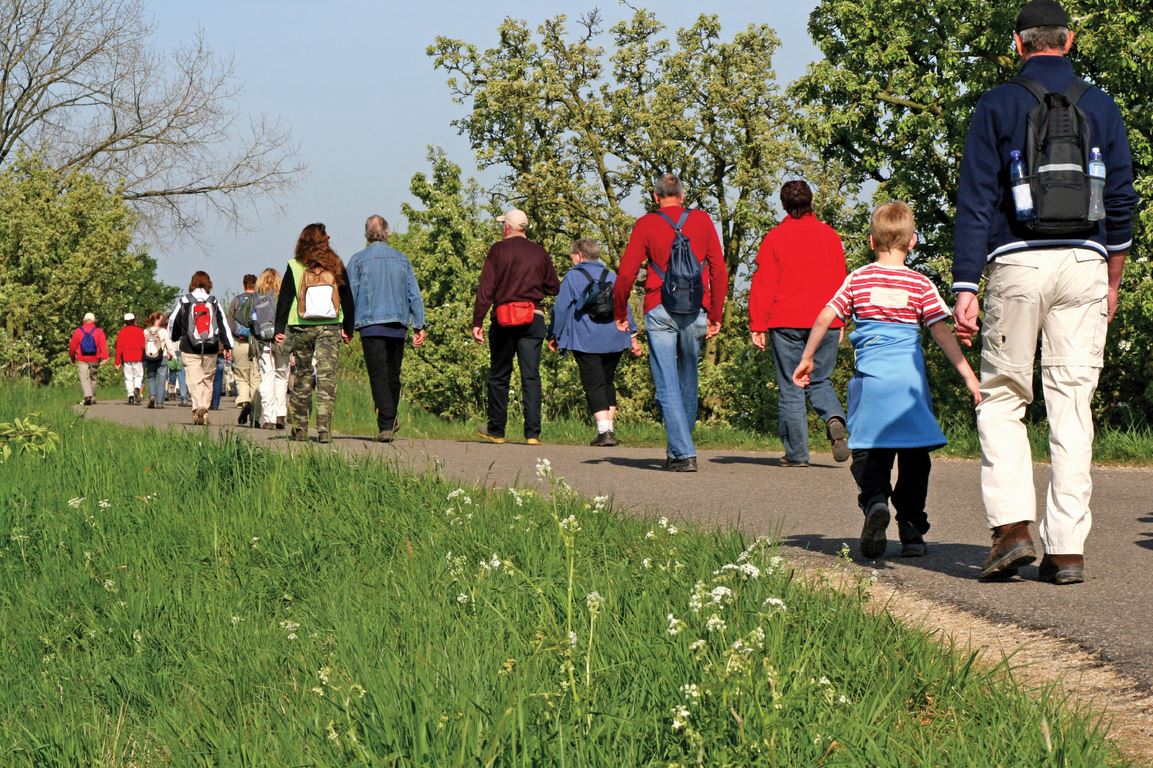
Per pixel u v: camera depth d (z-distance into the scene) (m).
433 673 6.64
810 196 17.86
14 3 74.06
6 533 13.41
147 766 7.28
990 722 5.82
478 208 34.94
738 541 9.73
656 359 17.31
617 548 10.30
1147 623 7.85
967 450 21.06
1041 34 9.18
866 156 28.97
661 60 32.72
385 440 22.28
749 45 32.16
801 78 29.12
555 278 23.06
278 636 9.09
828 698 5.74
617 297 17.27
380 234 22.42
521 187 33.16
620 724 5.63
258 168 77.88
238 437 15.91
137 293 69.69
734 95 31.67
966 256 9.08
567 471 17.50
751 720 5.38
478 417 33.25
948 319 10.37
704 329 17.42
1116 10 24.80
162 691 8.65
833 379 29.50
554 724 5.62
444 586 9.09
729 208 32.78
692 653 6.38
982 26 27.41
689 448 17.42
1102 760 5.29
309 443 15.88
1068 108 8.93
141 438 20.02
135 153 76.88
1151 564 9.91
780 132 31.95
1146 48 24.28
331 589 10.05
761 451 22.62
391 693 6.27
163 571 11.58
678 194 17.38
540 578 8.64
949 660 6.77
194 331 30.31
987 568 9.28
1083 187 8.81
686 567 8.91
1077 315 8.98
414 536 11.35
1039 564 10.05
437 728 5.61
